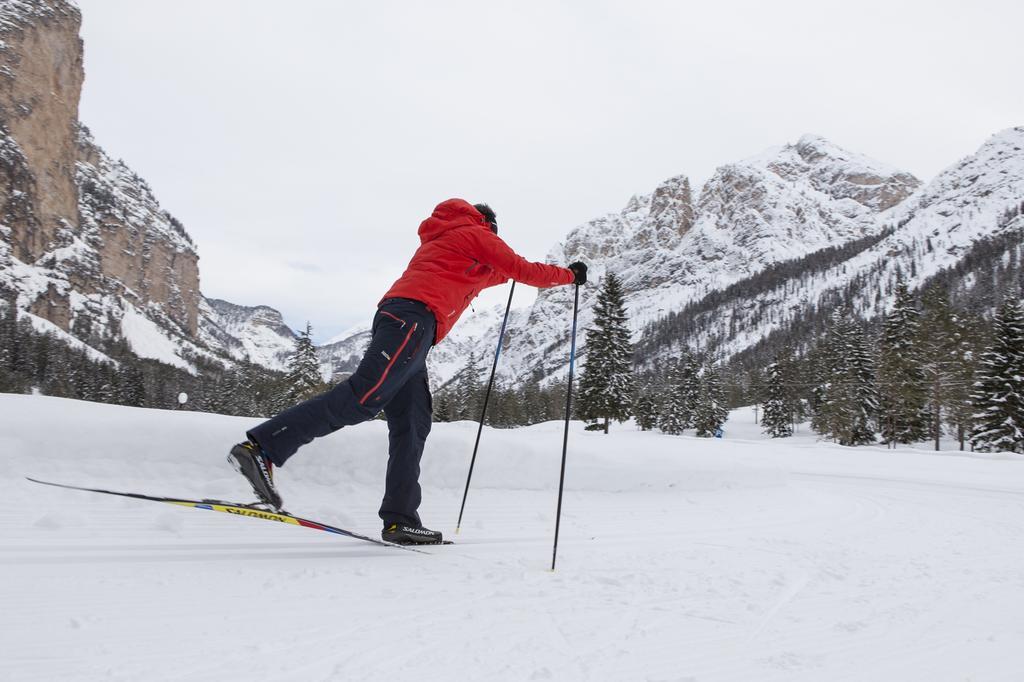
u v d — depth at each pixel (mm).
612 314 33969
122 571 2137
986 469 12539
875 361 42281
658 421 58438
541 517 4184
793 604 2229
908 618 2111
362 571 2346
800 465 12680
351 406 2582
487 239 2918
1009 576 2846
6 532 2570
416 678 1397
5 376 65625
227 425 4410
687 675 1506
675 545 3383
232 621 1706
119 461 3918
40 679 1269
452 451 5246
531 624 1836
